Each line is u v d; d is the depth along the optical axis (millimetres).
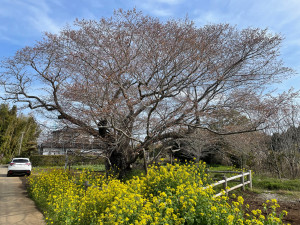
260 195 8219
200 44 7625
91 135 8992
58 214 4922
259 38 8000
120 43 7641
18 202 7414
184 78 8109
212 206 3666
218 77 7977
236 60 8523
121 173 9547
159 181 5328
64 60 8078
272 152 12883
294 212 6035
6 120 32094
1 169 22312
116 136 8742
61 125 8898
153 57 7695
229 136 9133
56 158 27078
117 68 7844
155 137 8398
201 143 10133
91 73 7844
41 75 8359
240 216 3521
